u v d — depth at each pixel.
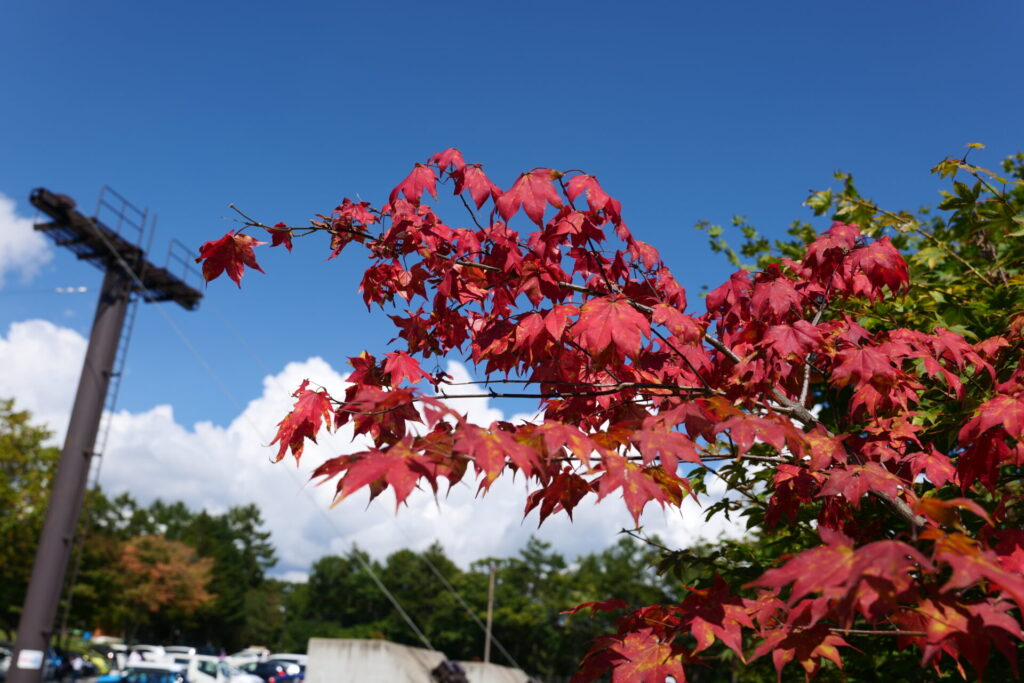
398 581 92.81
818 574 1.48
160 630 84.88
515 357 2.93
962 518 3.42
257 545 118.50
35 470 33.56
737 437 2.00
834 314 4.23
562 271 2.99
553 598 75.94
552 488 2.47
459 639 80.75
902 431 2.77
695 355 2.74
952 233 4.86
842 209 5.10
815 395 4.75
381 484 1.92
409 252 2.99
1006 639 1.68
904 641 1.96
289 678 32.41
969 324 4.14
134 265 24.28
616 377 2.73
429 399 1.83
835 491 2.31
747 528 4.36
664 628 2.20
